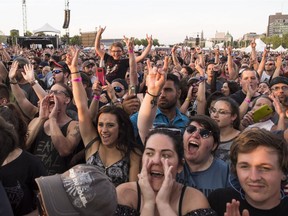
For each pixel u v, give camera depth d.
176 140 2.45
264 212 2.20
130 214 2.27
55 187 1.56
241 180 2.15
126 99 4.14
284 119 4.42
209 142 3.00
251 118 4.43
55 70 7.07
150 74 3.22
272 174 2.07
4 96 4.42
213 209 2.37
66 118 4.14
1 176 2.64
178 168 2.51
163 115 4.29
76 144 3.88
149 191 2.29
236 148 2.18
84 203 1.52
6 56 11.27
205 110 5.21
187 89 6.12
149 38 8.11
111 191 1.62
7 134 2.19
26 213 2.79
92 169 1.64
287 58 22.42
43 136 3.89
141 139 3.44
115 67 7.41
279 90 5.00
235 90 6.87
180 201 2.32
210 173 3.02
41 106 3.97
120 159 3.36
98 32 7.69
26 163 2.77
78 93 3.67
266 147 2.07
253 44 11.36
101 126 3.37
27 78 5.05
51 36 30.73
